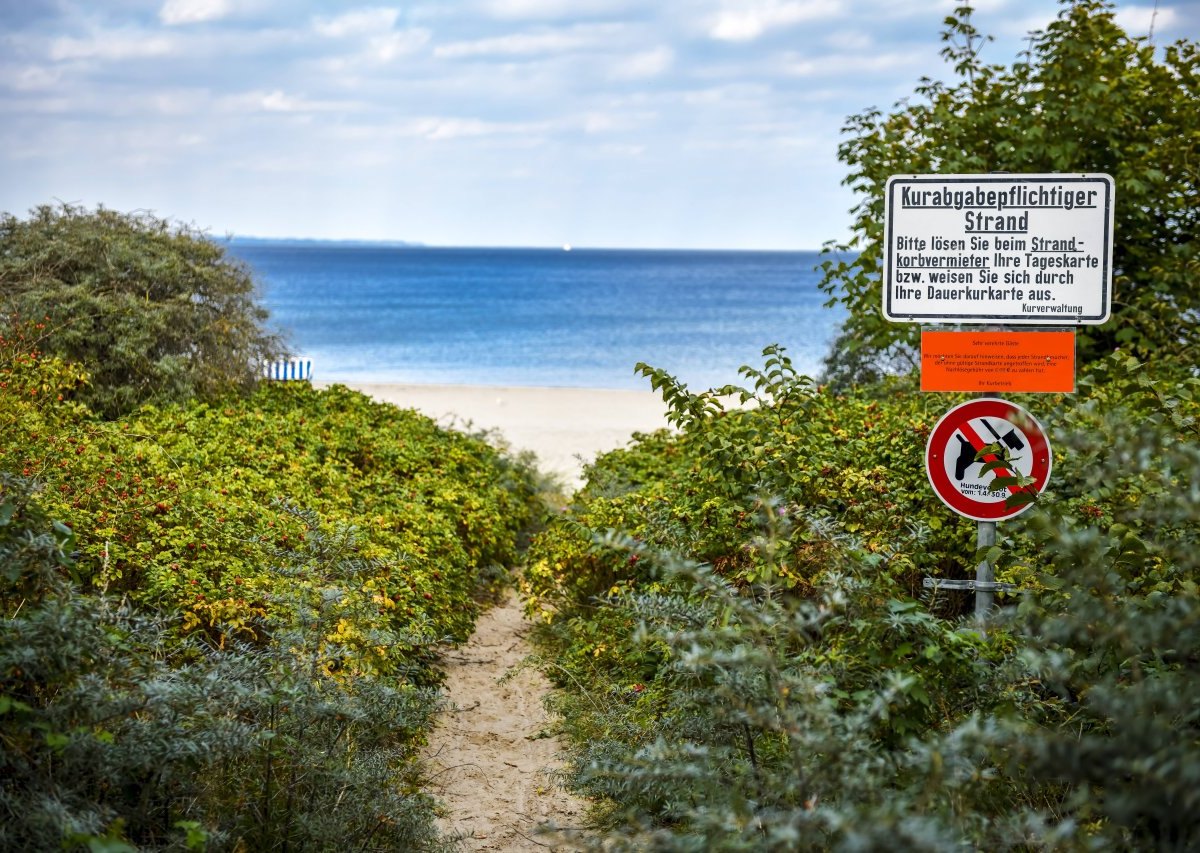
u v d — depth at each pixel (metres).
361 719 4.33
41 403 8.52
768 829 3.22
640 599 4.30
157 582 5.60
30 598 3.87
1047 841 2.74
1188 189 10.48
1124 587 3.87
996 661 4.31
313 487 8.89
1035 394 6.79
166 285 11.69
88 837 2.94
